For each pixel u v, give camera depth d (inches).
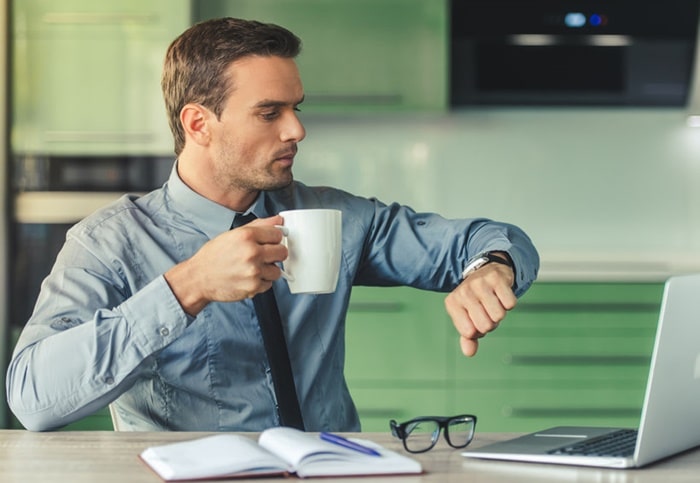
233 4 158.1
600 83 162.6
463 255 78.7
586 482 46.7
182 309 58.0
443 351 149.4
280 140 72.1
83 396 59.0
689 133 173.5
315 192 81.4
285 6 158.7
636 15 159.9
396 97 159.8
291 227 57.9
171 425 69.7
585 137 174.1
